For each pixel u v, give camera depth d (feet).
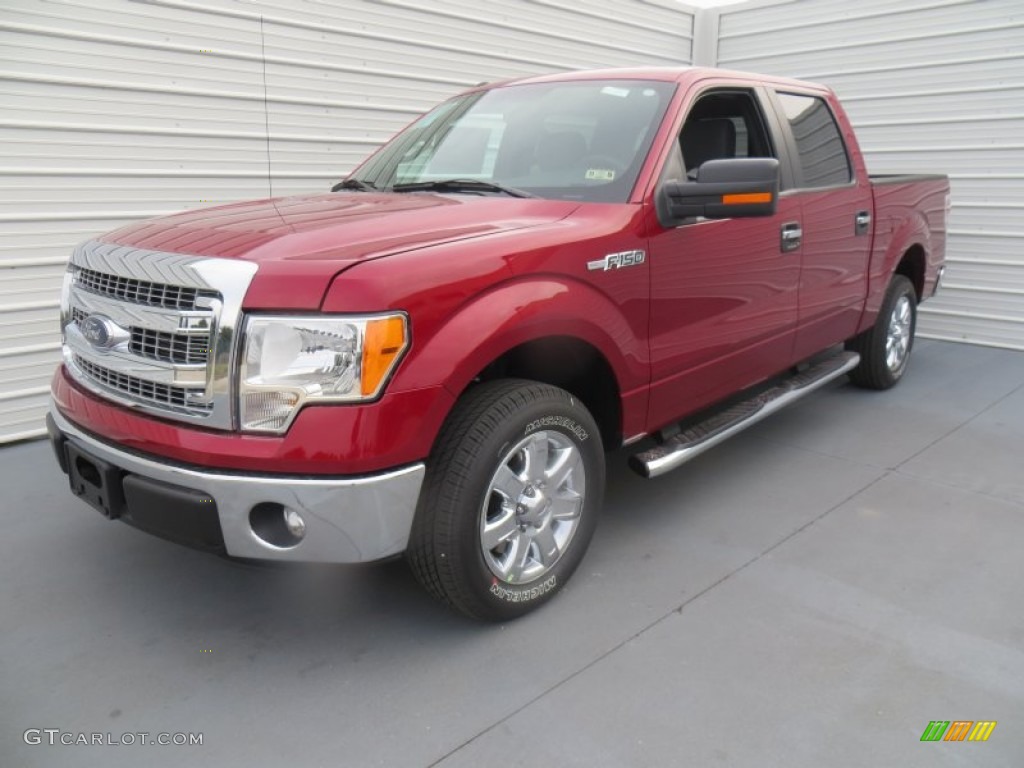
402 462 7.23
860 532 10.98
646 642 8.45
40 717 7.37
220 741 7.06
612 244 9.02
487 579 8.17
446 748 6.95
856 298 14.94
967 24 21.63
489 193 10.27
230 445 7.00
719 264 10.75
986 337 22.65
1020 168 21.30
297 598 9.41
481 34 21.20
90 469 8.36
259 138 17.51
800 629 8.68
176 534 7.41
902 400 17.22
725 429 11.41
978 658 8.16
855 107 24.44
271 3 17.07
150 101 15.72
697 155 11.62
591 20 24.03
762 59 26.43
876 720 7.25
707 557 10.28
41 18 14.11
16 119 14.14
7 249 14.37
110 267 8.01
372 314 6.89
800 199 12.59
